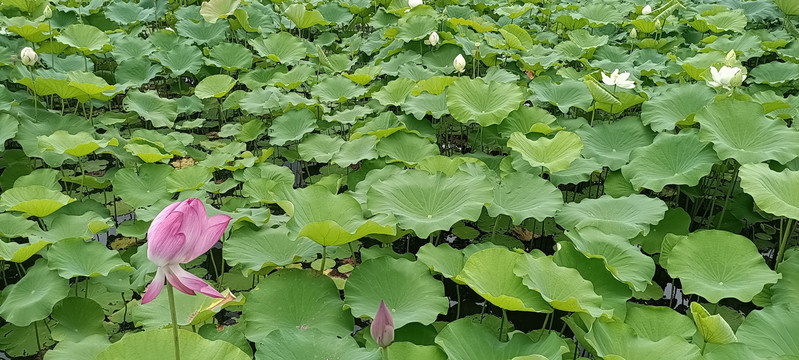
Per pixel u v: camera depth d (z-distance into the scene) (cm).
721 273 318
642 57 699
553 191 377
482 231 462
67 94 520
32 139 477
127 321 354
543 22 911
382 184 355
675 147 420
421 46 676
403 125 468
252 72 648
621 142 470
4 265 402
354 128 521
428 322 277
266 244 340
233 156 475
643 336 284
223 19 756
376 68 624
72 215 387
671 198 512
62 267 323
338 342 246
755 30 767
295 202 342
